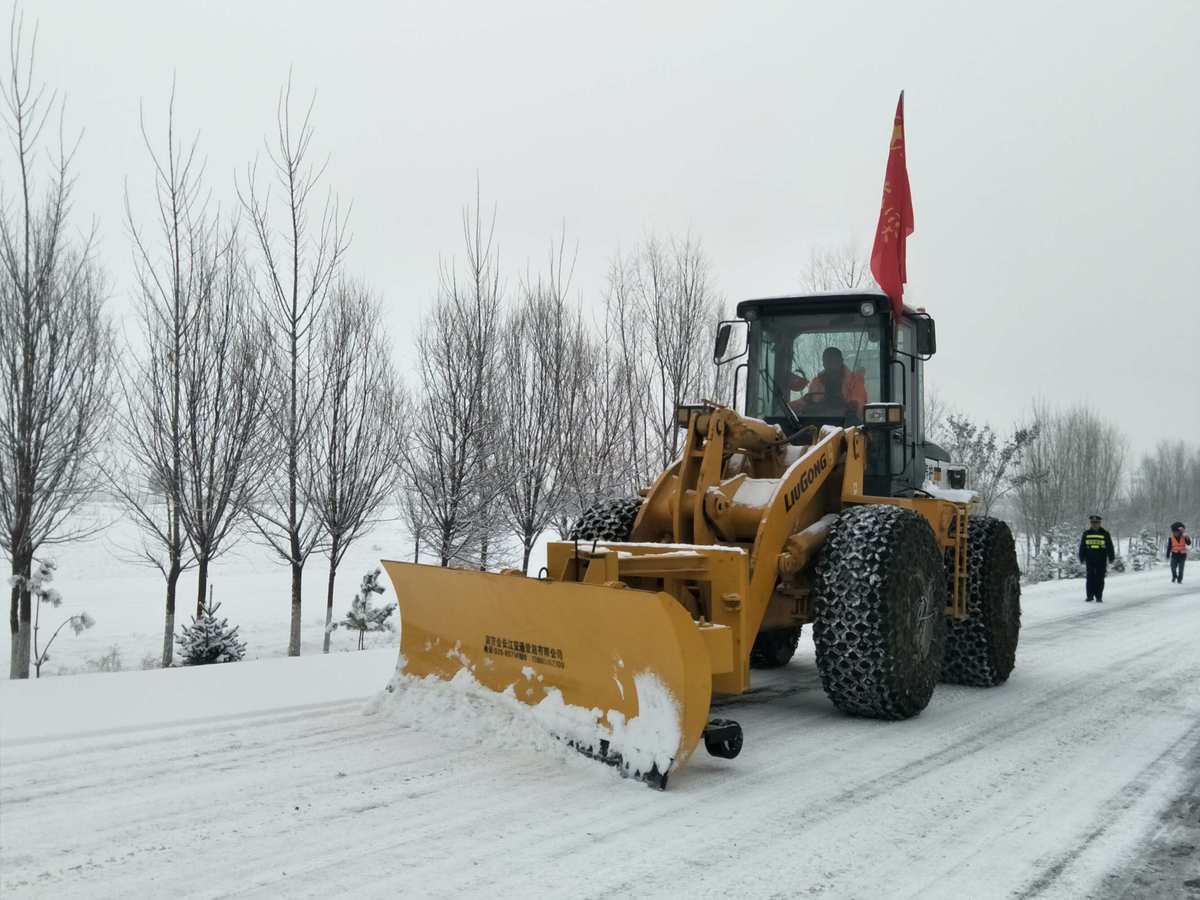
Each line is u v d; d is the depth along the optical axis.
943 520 6.29
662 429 14.78
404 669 5.29
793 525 5.32
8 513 9.52
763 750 4.68
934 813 3.73
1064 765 4.45
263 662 6.55
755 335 6.89
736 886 2.98
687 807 3.74
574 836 3.40
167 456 10.56
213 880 2.96
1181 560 19.23
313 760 4.27
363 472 11.55
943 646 5.73
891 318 6.58
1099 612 12.03
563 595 4.32
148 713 4.96
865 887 3.00
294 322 11.27
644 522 5.53
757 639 7.30
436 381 12.77
